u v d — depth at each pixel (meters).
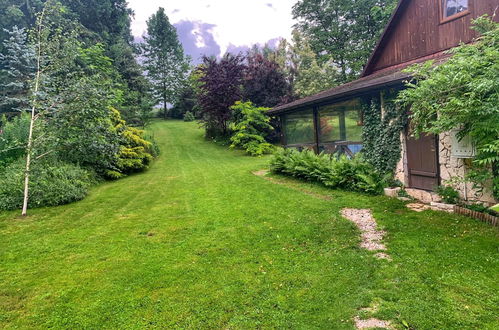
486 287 3.04
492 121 3.99
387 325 2.57
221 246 4.49
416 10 8.58
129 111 21.72
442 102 4.46
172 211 6.59
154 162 14.94
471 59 4.14
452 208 5.63
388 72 8.90
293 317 2.74
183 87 40.91
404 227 4.90
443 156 6.17
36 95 6.95
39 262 4.18
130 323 2.78
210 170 12.31
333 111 9.95
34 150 6.95
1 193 7.14
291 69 28.28
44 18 7.47
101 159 9.63
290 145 12.88
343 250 4.15
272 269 3.68
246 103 18.70
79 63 16.52
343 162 7.88
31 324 2.83
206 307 2.96
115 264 4.02
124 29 33.19
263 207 6.52
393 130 7.28
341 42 26.23
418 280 3.24
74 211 6.84
